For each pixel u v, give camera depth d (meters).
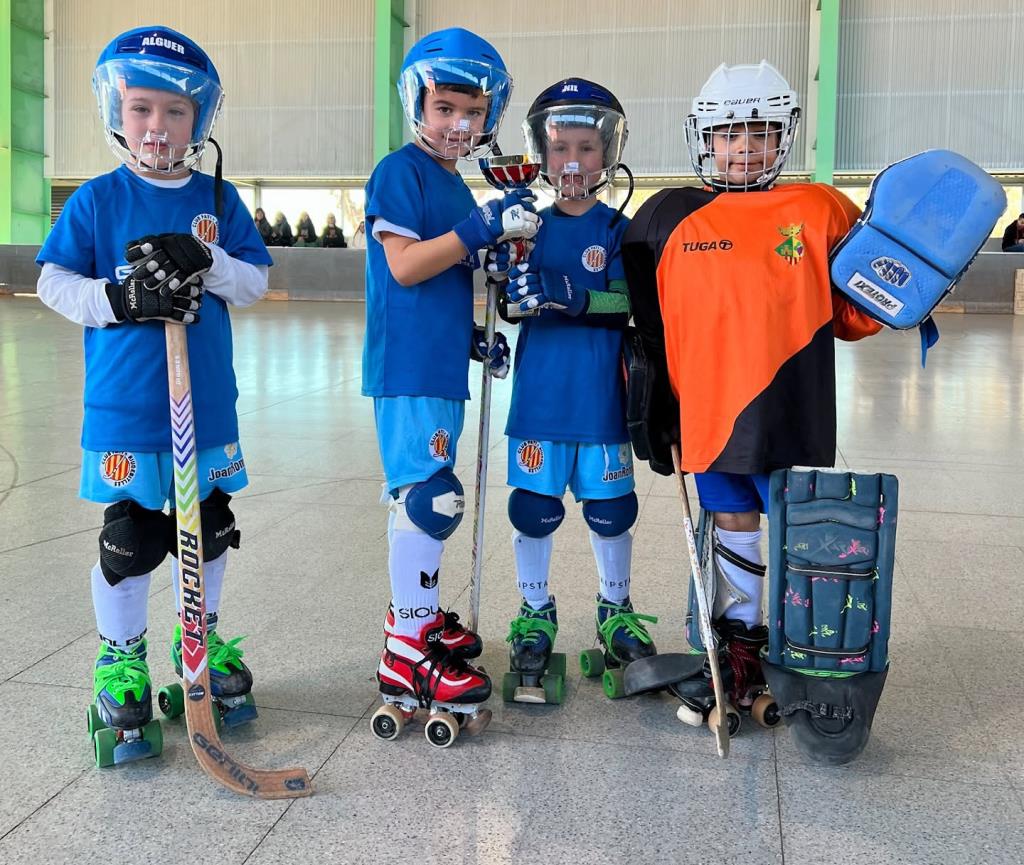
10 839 1.69
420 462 2.09
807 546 1.95
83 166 20.88
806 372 2.03
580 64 18.75
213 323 2.04
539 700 2.25
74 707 2.19
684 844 1.69
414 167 2.12
